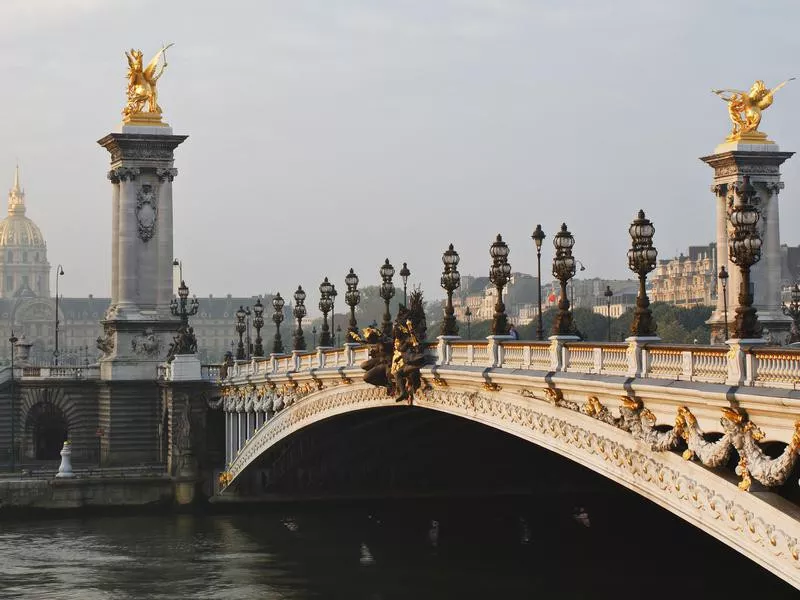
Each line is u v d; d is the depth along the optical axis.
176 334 167.62
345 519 138.38
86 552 123.94
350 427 128.62
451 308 88.44
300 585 106.38
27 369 168.12
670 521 110.25
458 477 136.25
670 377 56.44
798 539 48.12
